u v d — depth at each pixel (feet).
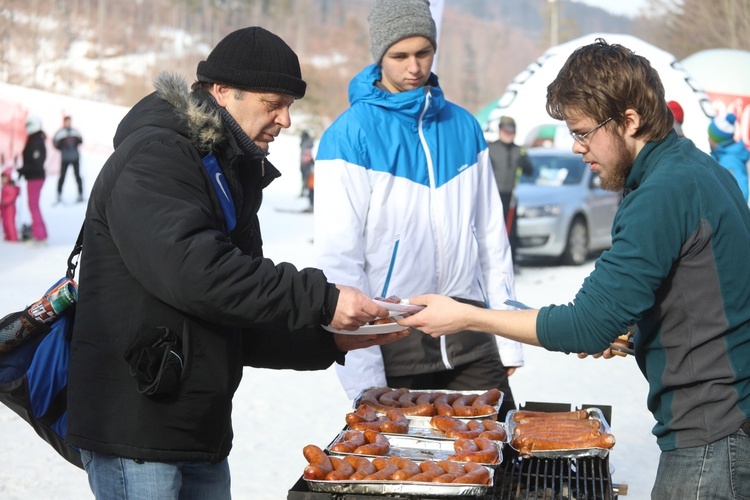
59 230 58.13
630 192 8.27
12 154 81.10
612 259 7.81
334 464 8.64
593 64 7.95
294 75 8.66
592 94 7.89
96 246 8.34
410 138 11.90
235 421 20.43
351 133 11.65
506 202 42.50
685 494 7.99
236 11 318.86
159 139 8.25
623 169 8.16
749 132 50.57
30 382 8.87
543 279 41.06
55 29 263.90
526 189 45.01
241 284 7.97
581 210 44.98
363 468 8.59
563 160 46.65
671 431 8.15
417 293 11.84
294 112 219.41
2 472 16.96
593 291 7.89
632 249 7.69
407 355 11.90
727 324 7.75
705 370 7.85
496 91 314.55
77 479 16.66
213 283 7.87
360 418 10.04
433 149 11.98
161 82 8.50
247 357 9.93
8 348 8.84
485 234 12.72
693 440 7.97
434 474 8.40
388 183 11.65
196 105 8.36
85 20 279.08
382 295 11.74
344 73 272.51
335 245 11.42
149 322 8.18
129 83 242.78
